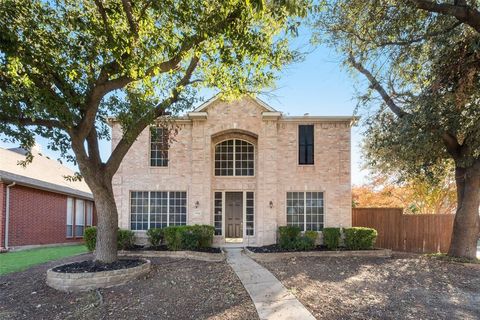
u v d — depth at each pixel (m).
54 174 22.42
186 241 13.27
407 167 13.67
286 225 15.70
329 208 15.77
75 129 8.91
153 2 7.06
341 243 15.01
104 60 8.35
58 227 20.17
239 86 10.00
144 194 16.08
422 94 10.02
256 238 15.88
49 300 7.44
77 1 8.38
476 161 12.70
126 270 8.73
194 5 7.24
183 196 16.17
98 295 7.66
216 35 7.45
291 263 11.52
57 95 8.14
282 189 15.95
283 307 6.71
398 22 8.82
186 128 16.36
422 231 15.66
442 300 7.57
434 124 10.55
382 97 13.16
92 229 14.04
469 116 10.22
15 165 18.72
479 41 7.52
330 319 6.07
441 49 9.01
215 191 16.53
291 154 16.14
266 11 6.74
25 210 17.27
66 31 8.03
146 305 6.97
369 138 14.77
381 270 10.68
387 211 16.64
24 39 7.15
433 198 21.33
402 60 10.14
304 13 6.33
